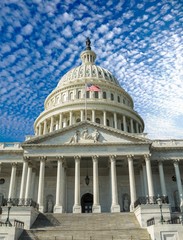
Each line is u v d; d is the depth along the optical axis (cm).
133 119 7838
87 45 10581
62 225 3650
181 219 3650
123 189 5575
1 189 5625
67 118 7625
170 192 5553
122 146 5078
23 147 5056
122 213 4075
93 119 7394
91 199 5544
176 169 5297
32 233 3155
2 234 2881
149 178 4816
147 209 3722
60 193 4747
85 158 5188
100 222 3734
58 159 4978
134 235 3081
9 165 5566
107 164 5512
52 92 8712
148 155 5000
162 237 2845
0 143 5688
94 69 9056
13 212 3700
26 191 4775
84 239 2992
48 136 5166
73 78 8806
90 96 8088
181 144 5594
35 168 5409
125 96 8838
